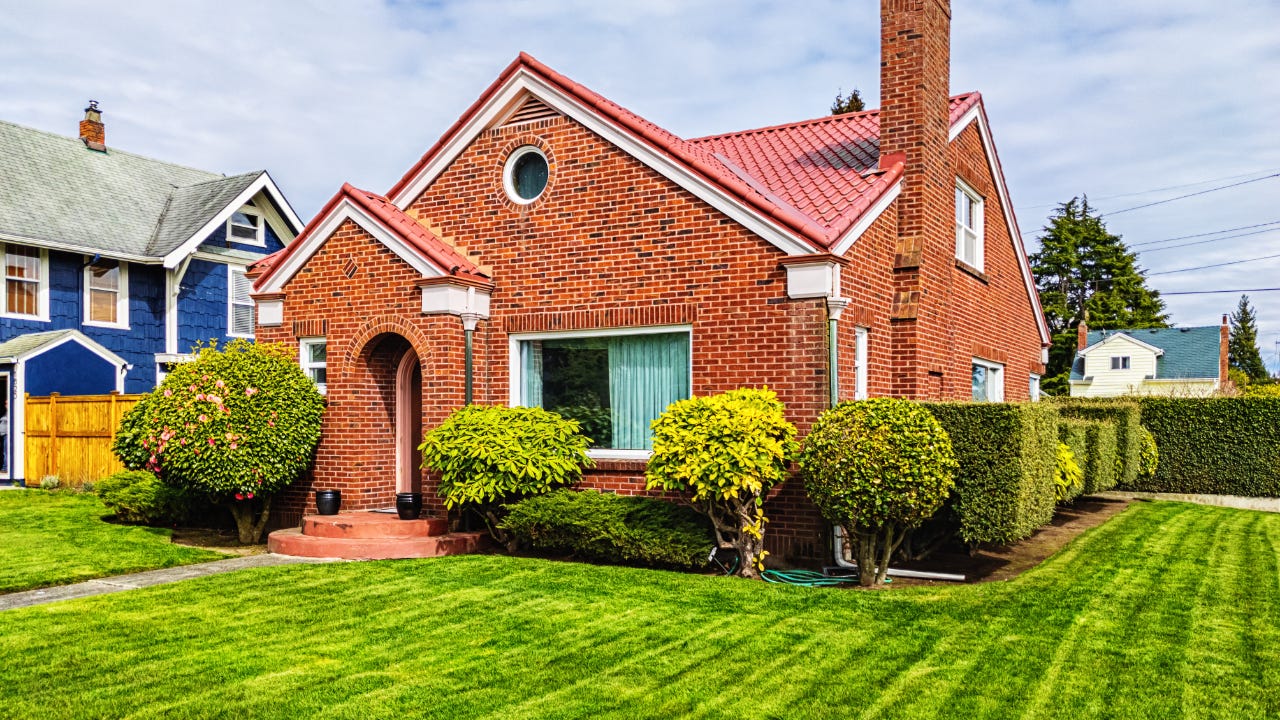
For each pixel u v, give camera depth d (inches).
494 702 232.1
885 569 379.2
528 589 356.8
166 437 464.8
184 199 987.9
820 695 237.0
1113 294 2210.9
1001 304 689.6
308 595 346.9
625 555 405.1
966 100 604.7
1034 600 340.5
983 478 382.9
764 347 426.9
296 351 530.6
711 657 268.1
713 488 376.8
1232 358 3093.0
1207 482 777.6
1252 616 320.8
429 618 312.8
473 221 513.7
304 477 514.3
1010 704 230.7
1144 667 259.4
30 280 829.2
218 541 506.6
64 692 237.9
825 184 492.4
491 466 436.8
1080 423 539.2
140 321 903.7
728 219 438.9
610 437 478.3
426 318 479.8
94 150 994.1
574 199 482.3
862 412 364.5
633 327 466.9
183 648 277.4
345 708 227.5
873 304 470.3
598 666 260.4
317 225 514.9
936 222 527.5
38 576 385.4
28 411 756.0
